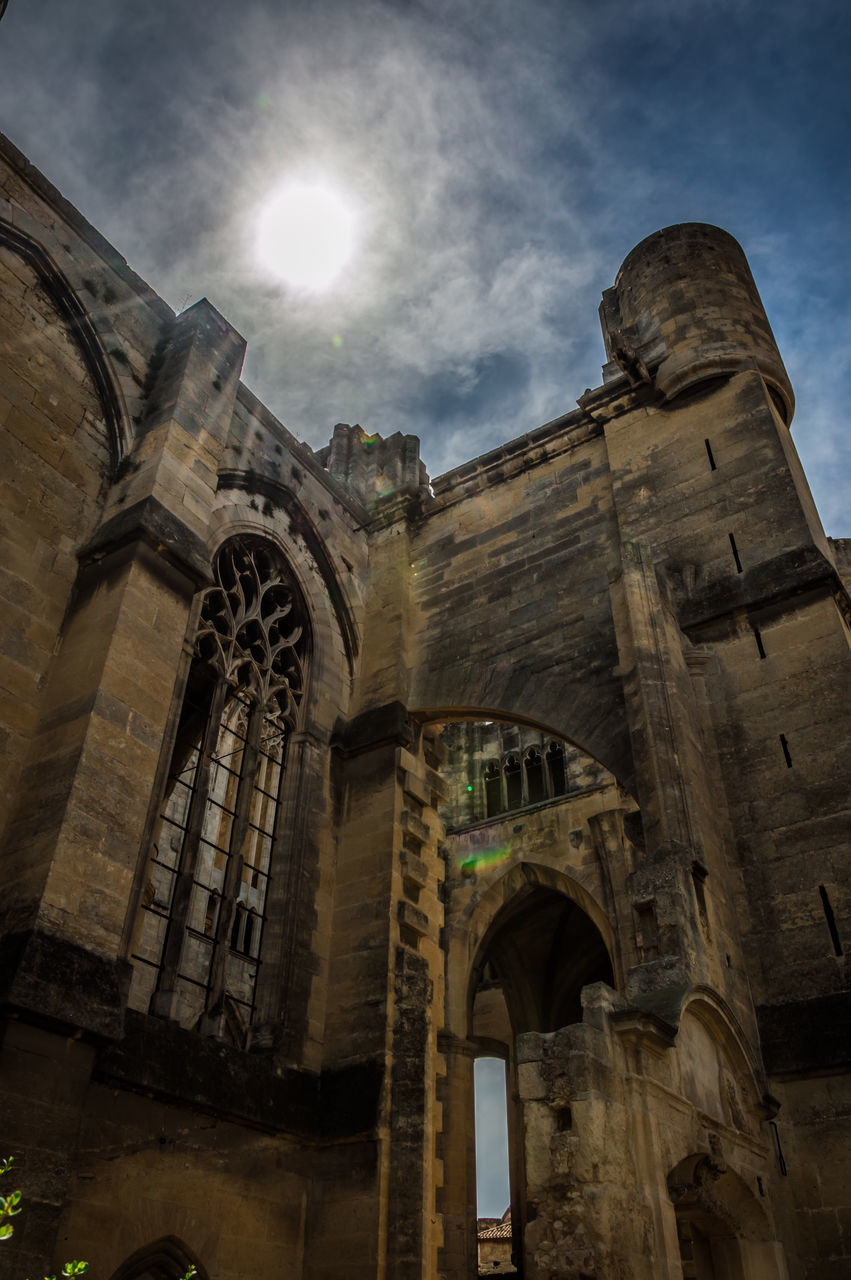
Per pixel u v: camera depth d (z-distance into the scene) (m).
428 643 21.06
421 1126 15.39
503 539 21.38
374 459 25.64
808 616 15.94
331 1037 16.52
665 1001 11.55
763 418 18.44
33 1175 10.38
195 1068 13.82
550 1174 9.39
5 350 15.45
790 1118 12.87
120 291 18.06
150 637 14.59
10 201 16.36
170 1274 12.81
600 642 18.23
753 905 14.35
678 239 22.06
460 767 35.03
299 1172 15.13
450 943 29.75
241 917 34.56
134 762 13.55
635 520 19.00
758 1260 11.77
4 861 12.39
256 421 20.39
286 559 20.38
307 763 18.84
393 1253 14.23
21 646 14.05
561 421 21.80
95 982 11.73
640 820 15.48
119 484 16.41
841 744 14.65
